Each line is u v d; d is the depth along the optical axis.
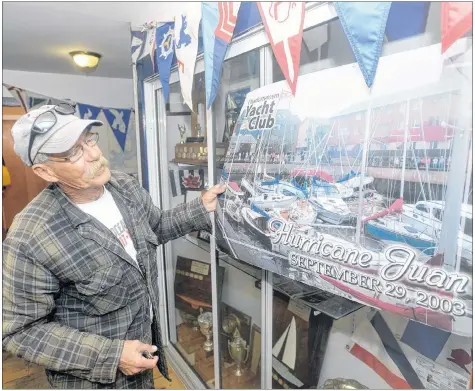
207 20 1.23
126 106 4.55
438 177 0.67
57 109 0.95
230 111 1.40
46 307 0.95
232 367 1.75
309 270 0.96
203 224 1.35
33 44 2.72
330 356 1.31
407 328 1.04
